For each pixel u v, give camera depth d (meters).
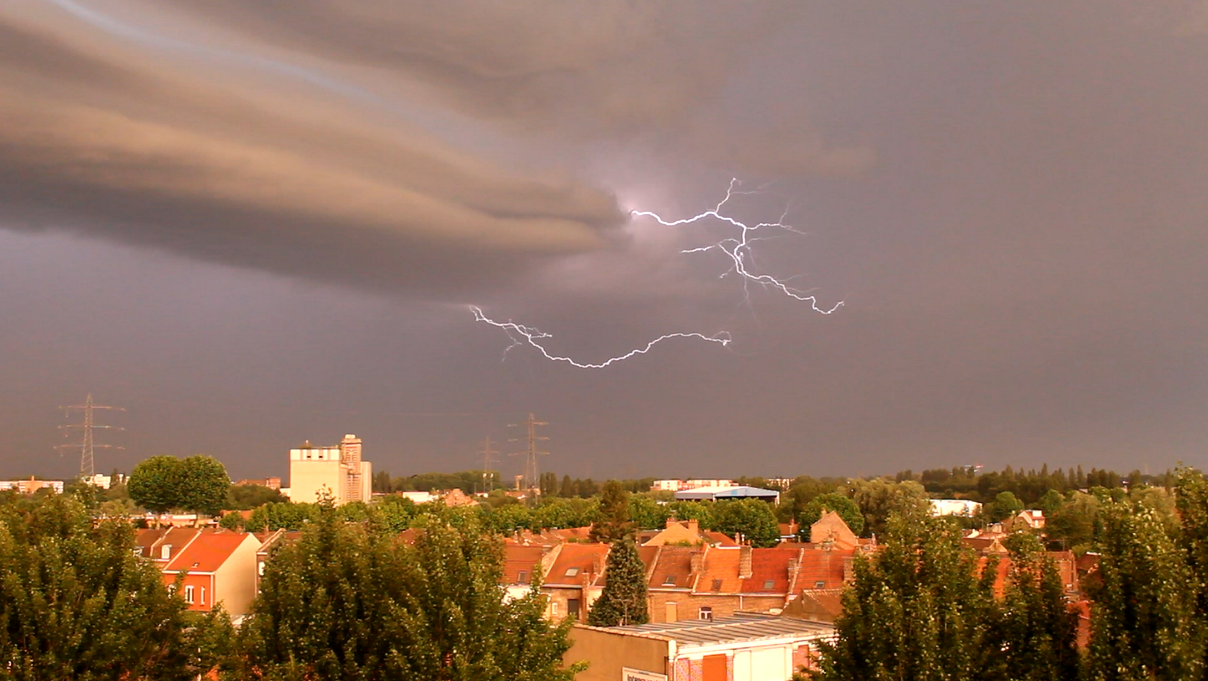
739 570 84.12
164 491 174.00
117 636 36.66
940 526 34.88
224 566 101.38
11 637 36.00
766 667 47.59
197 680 42.19
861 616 33.56
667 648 45.34
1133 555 29.72
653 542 125.12
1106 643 29.33
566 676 36.47
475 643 34.84
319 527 38.62
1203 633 28.30
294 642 35.28
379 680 34.81
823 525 137.50
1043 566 33.09
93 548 38.78
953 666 31.53
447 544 37.31
